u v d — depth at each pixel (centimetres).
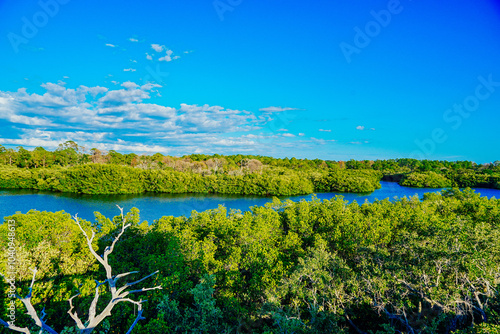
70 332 1493
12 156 14600
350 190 14725
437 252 2294
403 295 2311
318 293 2536
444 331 2291
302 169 19912
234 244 3744
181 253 2944
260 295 2716
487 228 2847
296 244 3822
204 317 1950
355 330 2633
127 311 2145
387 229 3741
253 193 13488
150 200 11244
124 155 19288
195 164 16712
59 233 3183
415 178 17050
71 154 16712
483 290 2216
